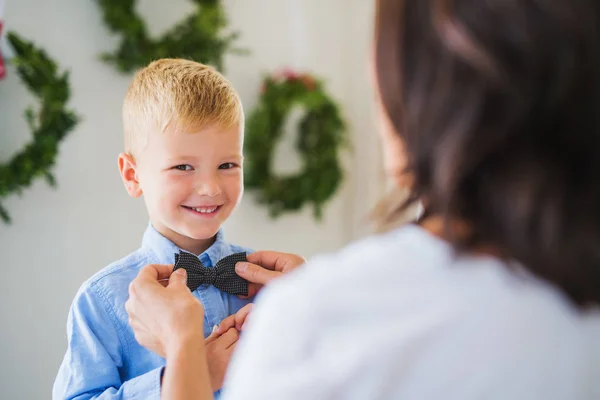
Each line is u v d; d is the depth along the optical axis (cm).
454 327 43
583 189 44
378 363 42
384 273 46
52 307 215
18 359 210
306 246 277
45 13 209
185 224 109
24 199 208
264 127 248
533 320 43
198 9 231
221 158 109
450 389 42
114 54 221
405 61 47
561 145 44
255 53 257
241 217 257
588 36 41
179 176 107
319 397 43
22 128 204
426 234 48
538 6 42
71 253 218
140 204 231
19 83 203
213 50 228
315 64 270
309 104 249
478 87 42
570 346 43
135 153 114
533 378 42
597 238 44
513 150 44
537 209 43
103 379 105
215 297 114
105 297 110
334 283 46
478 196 46
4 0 193
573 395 43
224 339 97
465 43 42
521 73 42
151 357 109
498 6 42
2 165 196
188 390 73
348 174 285
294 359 44
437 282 45
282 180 258
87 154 219
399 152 52
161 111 107
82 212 219
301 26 267
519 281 44
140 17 221
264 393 43
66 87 202
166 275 103
